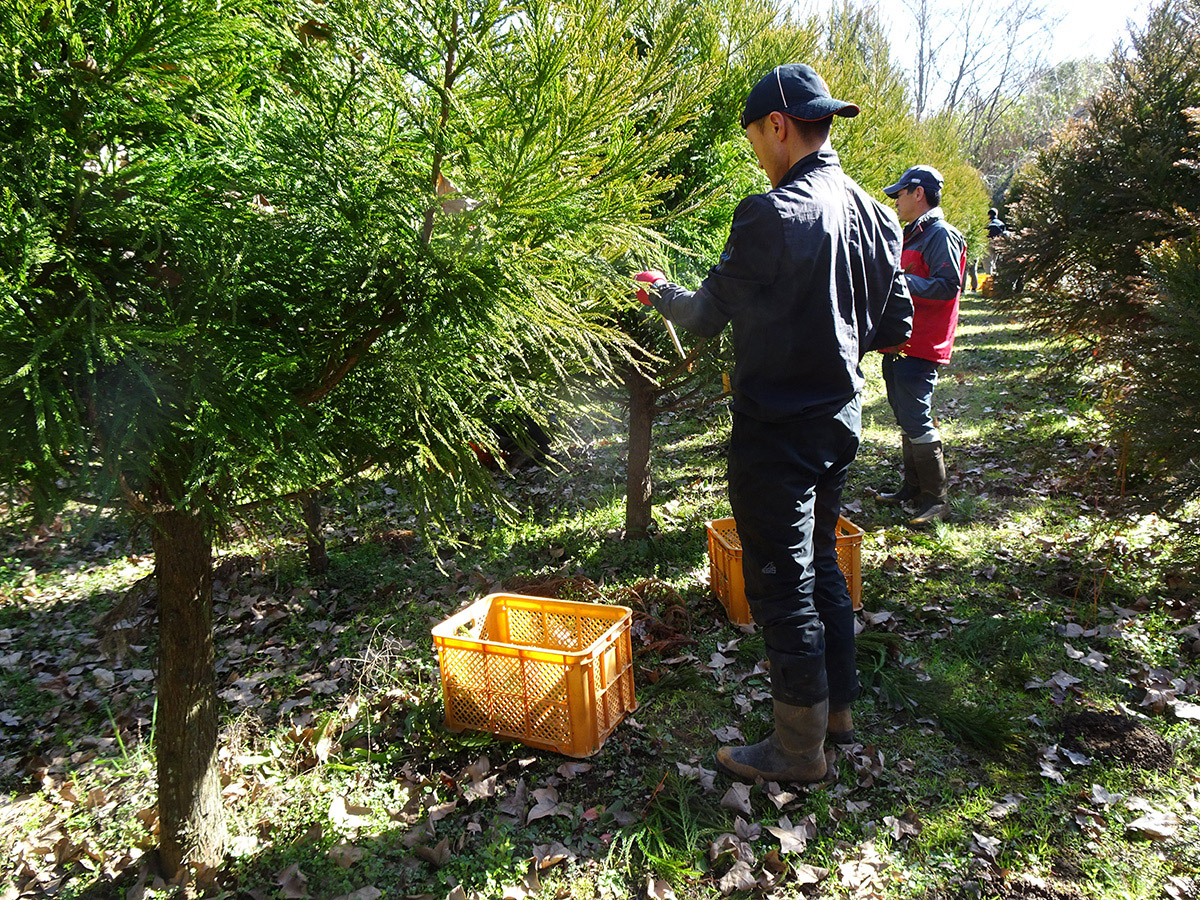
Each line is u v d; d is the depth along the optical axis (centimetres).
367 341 167
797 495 218
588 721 254
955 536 415
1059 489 465
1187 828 215
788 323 208
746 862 211
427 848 220
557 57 143
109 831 238
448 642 266
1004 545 401
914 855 214
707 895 204
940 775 245
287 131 154
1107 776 238
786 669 227
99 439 136
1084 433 546
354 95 158
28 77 132
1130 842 214
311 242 155
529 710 260
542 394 214
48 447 116
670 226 333
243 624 364
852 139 423
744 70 345
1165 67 621
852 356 217
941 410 689
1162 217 532
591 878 211
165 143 149
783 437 215
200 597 205
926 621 339
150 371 137
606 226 165
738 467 223
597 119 147
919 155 883
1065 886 201
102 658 341
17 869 225
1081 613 330
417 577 405
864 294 221
